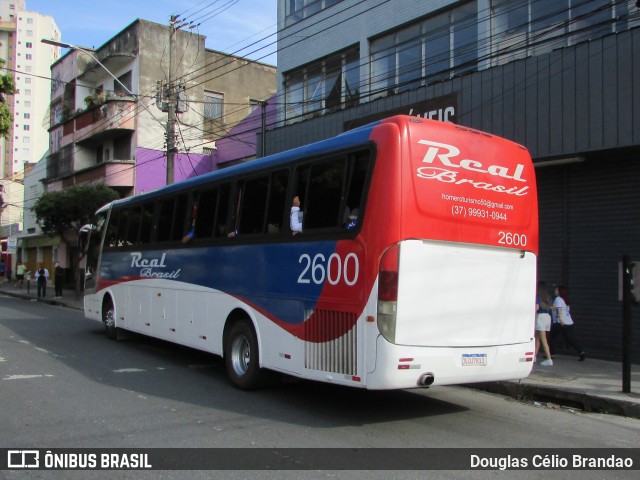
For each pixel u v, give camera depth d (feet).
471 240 21.53
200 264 30.91
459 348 21.01
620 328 34.63
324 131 52.24
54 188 115.24
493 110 38.93
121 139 99.40
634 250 34.12
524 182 23.80
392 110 45.80
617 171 35.09
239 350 27.37
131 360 35.01
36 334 46.47
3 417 21.58
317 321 22.11
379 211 20.04
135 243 39.68
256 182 26.99
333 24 57.06
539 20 39.83
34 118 329.11
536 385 27.81
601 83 33.73
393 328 19.49
